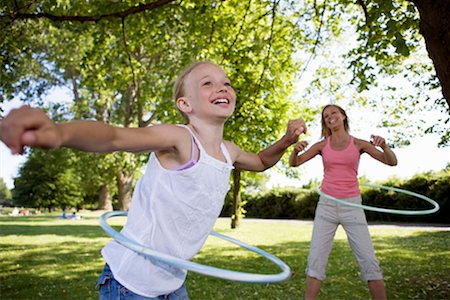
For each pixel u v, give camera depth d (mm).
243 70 8992
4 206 72688
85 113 27672
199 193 2164
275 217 28906
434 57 4270
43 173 45750
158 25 9570
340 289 5598
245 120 9688
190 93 2301
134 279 2229
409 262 7609
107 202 39500
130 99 26172
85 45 20359
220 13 8836
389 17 4715
